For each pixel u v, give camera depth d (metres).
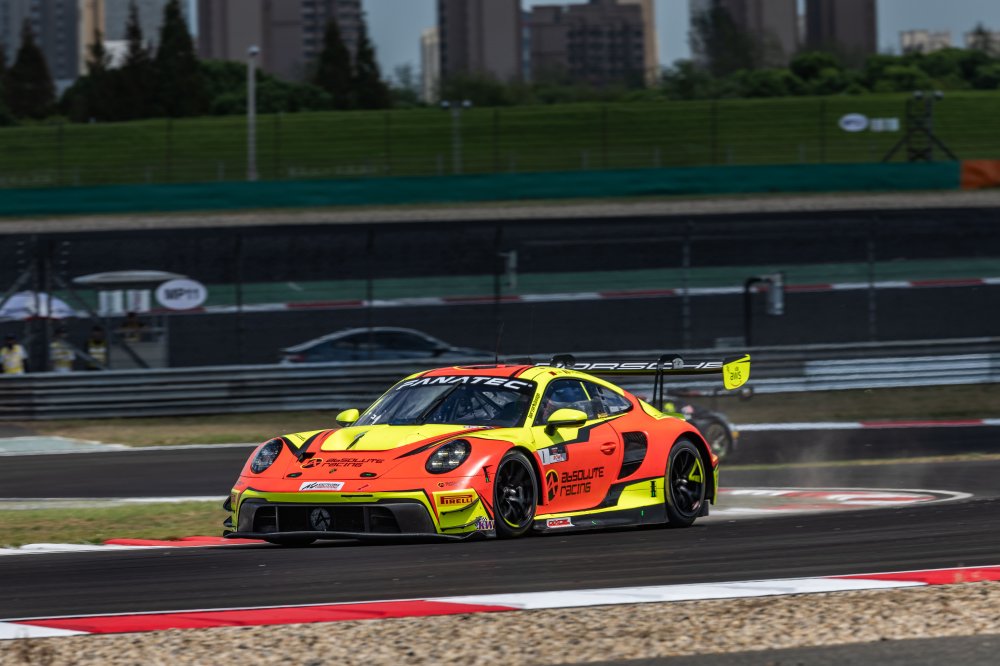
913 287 124.56
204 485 48.91
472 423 29.06
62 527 35.00
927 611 20.61
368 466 27.08
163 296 85.50
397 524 26.22
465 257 133.62
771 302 90.62
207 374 72.38
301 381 73.69
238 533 27.84
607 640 18.73
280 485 27.28
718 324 110.31
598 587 22.59
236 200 158.00
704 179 166.12
